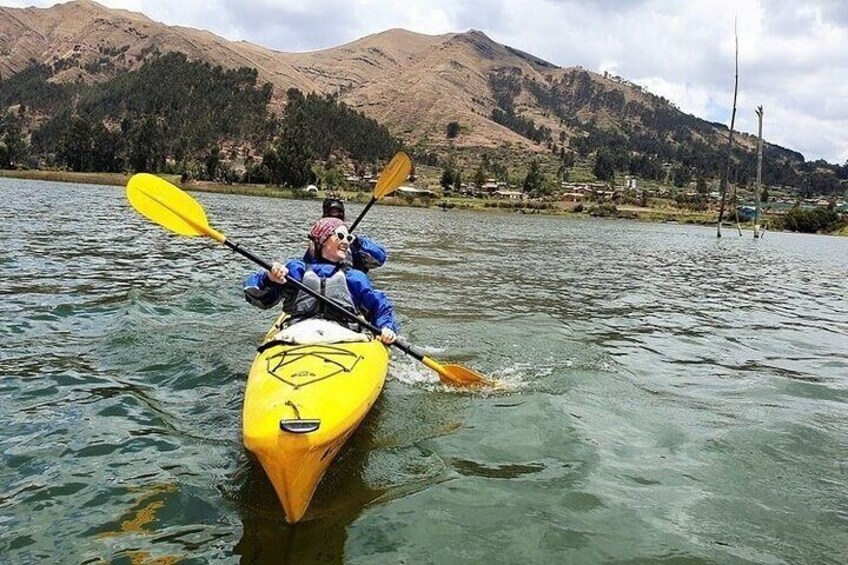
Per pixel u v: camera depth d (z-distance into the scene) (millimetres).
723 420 5719
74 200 35219
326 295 5805
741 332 10164
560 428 5266
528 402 5863
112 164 96188
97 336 7289
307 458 3752
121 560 3309
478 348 7875
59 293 9391
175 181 84188
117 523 3639
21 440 4617
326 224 6215
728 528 3889
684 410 5953
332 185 97000
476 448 4848
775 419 5781
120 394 5578
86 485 4031
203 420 5113
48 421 4961
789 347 9188
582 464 4645
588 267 18969
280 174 90375
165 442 4688
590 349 8156
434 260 17641
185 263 13641
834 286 18453
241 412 5289
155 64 163125
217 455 4508
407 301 10875
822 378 7434
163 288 10391
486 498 4090
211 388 5832
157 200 6465
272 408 4105
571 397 6129
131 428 4902
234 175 91000
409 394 5953
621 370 7258
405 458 4613
